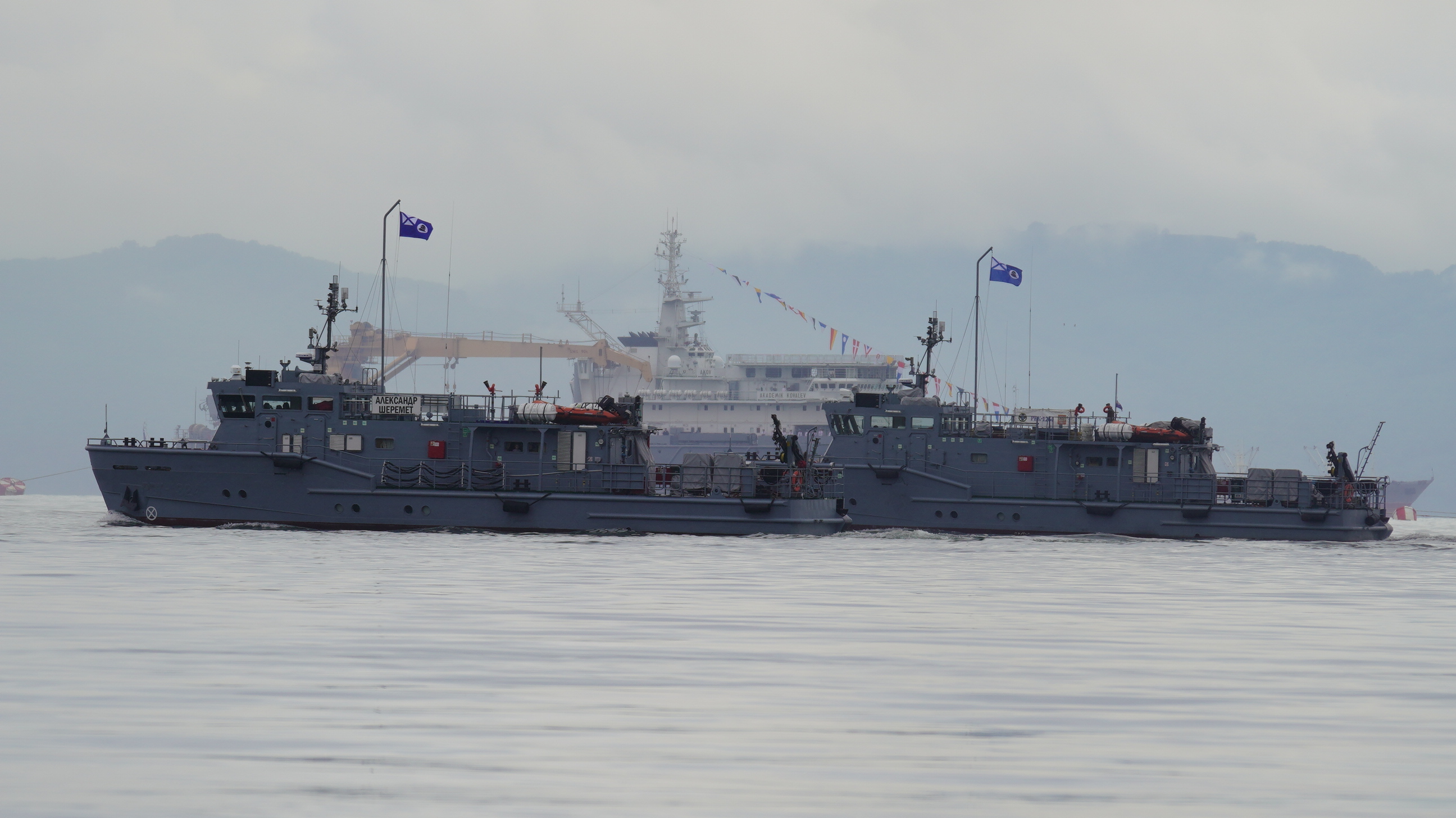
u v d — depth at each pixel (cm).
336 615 10044
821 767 5525
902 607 11000
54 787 5103
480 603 10888
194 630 9106
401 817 4778
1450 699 7038
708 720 6388
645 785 5234
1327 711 6694
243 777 5275
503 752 5728
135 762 5469
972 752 5797
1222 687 7325
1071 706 6769
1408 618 10800
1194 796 5159
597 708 6606
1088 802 5059
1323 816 4903
